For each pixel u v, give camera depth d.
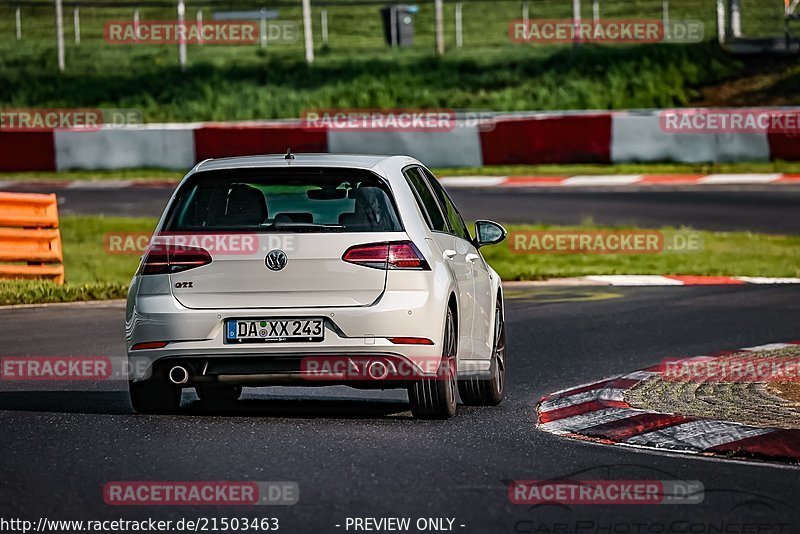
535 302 54.91
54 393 32.41
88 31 174.25
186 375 27.20
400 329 26.92
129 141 116.31
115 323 47.53
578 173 109.94
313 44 163.50
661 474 22.27
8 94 143.25
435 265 27.75
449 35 167.00
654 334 44.66
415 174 30.27
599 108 131.75
